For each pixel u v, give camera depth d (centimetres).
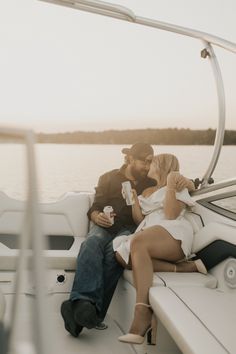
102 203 322
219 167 333
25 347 78
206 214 309
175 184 293
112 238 297
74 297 250
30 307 76
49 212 349
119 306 286
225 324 192
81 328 248
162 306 211
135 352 236
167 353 239
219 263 267
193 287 246
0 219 332
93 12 267
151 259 265
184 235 272
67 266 299
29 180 73
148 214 306
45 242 77
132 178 328
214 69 319
